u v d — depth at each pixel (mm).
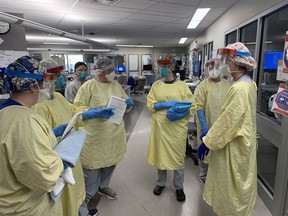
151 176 2674
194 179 2604
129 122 5312
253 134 1451
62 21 5082
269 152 2361
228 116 1389
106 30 6637
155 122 2150
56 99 1435
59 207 1115
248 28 3059
